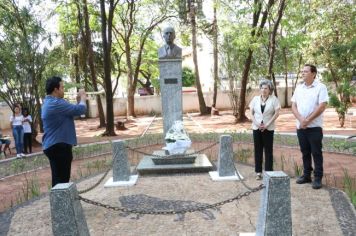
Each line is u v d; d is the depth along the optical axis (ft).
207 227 18.22
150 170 29.63
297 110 24.00
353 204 20.31
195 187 25.52
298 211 19.79
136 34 104.32
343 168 28.63
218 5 71.36
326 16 54.60
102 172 32.09
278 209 14.10
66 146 20.54
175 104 35.14
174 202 22.35
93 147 46.83
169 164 30.58
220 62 89.51
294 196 22.31
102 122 83.87
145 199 23.24
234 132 53.62
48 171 34.91
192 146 43.68
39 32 54.29
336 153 34.88
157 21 95.81
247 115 84.94
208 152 39.06
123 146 27.45
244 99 73.51
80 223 14.69
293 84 110.11
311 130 23.52
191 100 113.29
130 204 22.38
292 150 38.29
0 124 92.02
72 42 90.53
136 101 112.16
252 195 23.12
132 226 18.85
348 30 52.39
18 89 55.11
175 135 31.55
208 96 113.60
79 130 80.59
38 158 42.45
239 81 86.79
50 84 20.49
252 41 65.05
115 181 27.25
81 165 36.14
